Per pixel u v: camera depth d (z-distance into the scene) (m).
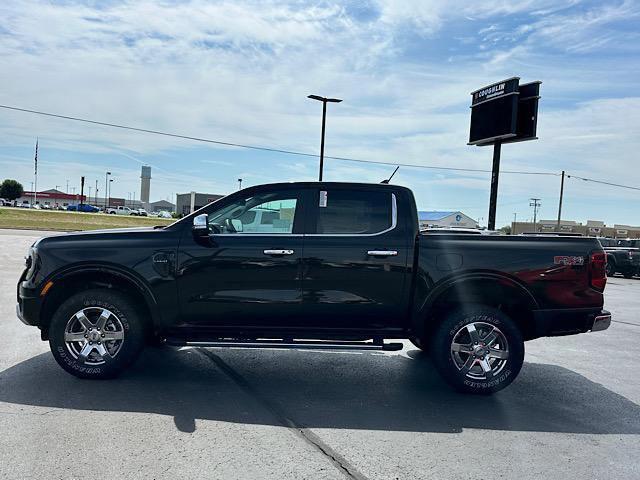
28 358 5.75
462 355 5.24
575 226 62.53
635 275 22.52
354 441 3.92
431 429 4.21
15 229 35.31
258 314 5.15
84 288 5.26
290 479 3.28
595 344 7.66
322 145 26.08
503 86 19.64
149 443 3.73
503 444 3.96
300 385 5.26
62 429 3.92
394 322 5.25
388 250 5.12
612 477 3.46
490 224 20.75
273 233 5.22
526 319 5.43
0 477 3.17
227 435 3.93
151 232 5.20
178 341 5.17
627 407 4.88
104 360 5.06
